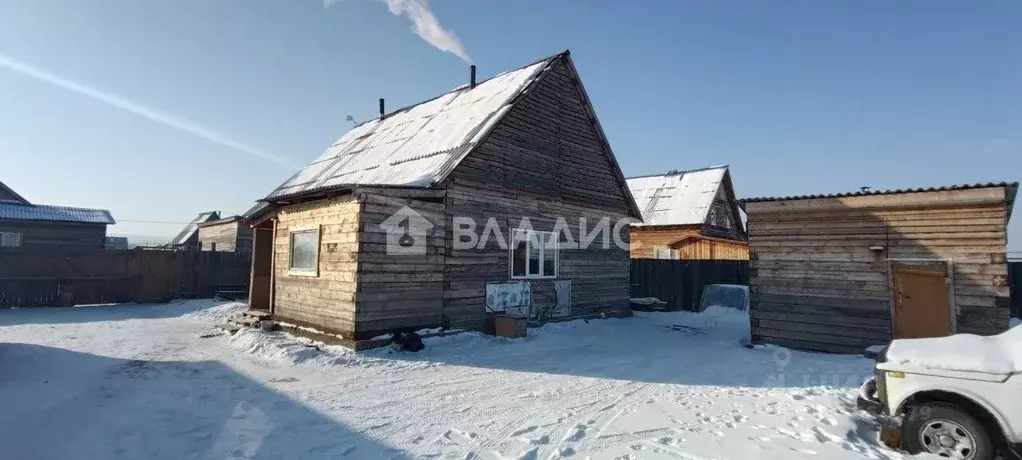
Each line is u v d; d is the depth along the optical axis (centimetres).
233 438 553
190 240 3650
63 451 498
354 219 1095
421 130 1603
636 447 530
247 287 2419
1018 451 468
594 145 1702
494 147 1354
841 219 1118
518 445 537
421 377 859
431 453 516
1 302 1914
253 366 928
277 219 1401
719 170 3216
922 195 1030
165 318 1708
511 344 1174
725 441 545
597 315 1627
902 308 1038
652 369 943
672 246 2750
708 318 1714
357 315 1055
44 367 861
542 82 1524
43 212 2941
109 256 2108
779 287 1181
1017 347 515
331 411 656
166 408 650
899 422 554
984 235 975
